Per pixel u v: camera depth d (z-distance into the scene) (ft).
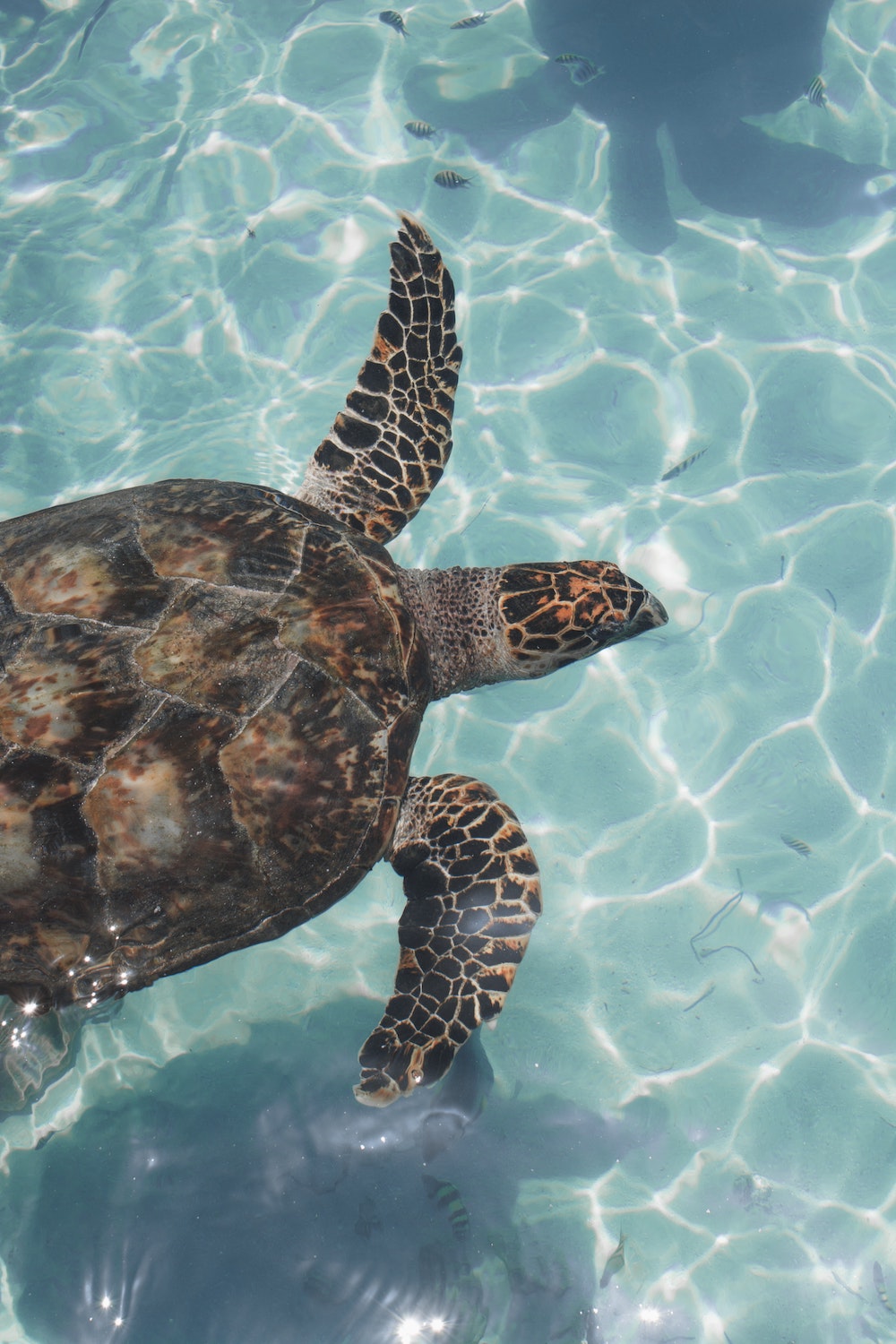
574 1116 4.36
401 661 4.00
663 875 4.69
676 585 5.03
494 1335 4.06
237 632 3.81
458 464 5.22
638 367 5.38
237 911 3.77
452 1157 4.28
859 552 5.07
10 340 5.46
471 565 4.99
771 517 5.13
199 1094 4.38
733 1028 4.48
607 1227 4.20
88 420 5.32
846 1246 4.17
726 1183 4.27
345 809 3.84
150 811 3.66
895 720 4.84
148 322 5.50
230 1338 4.05
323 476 4.59
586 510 5.13
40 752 3.64
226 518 4.01
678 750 4.85
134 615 3.78
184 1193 4.24
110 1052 4.43
